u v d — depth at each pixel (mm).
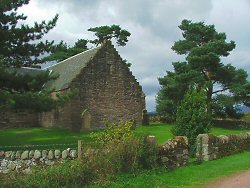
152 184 13625
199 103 21969
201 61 41844
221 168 16859
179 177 15109
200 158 19031
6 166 17328
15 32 25875
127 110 40625
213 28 45250
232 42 42781
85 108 38062
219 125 43781
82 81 38125
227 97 42562
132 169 14680
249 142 23531
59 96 25578
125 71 40969
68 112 37656
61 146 23047
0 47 25609
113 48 40500
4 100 22781
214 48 42312
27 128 40812
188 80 41688
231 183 13617
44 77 25750
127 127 18156
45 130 38125
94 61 39094
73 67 41688
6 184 12234
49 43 26812
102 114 39000
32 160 17188
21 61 26734
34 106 23922
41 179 12789
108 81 39750
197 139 19375
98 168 13953
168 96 44094
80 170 13461
